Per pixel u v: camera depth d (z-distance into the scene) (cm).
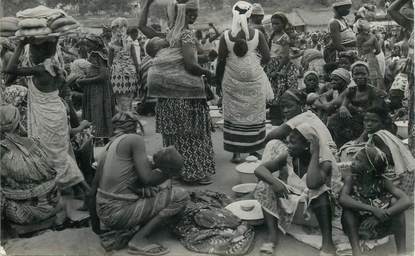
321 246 373
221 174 552
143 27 564
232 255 371
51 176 418
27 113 440
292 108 434
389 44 761
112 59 726
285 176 414
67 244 387
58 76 450
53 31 427
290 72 709
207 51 703
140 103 848
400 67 661
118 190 374
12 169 399
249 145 551
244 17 525
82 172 498
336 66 682
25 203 406
